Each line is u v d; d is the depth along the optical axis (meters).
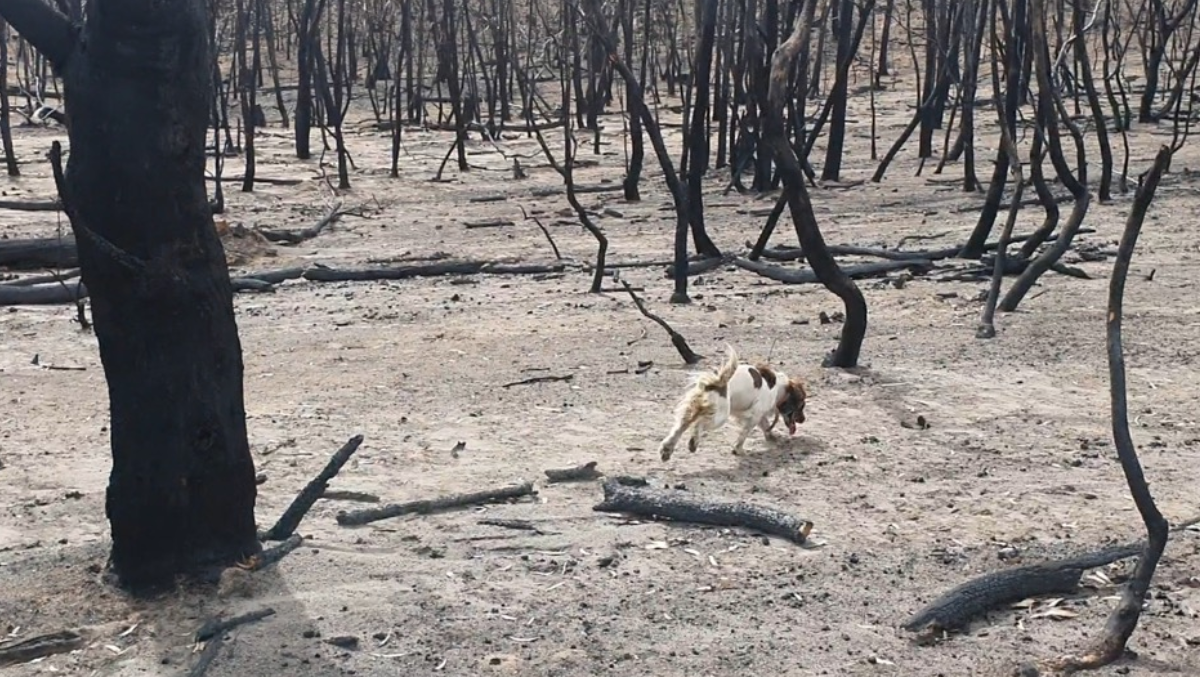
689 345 13.47
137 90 6.37
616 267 19.27
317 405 11.27
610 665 6.10
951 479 8.96
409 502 8.20
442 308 16.19
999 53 21.42
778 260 19.50
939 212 24.55
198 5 6.47
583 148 38.97
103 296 6.58
